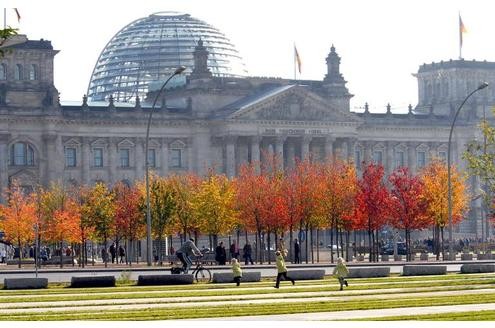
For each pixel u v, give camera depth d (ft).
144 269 532.32
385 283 407.03
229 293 363.35
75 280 404.98
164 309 301.63
